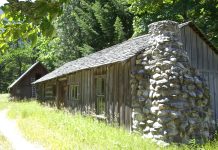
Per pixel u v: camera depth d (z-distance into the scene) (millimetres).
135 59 11570
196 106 10586
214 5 19406
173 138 9781
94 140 9344
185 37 12547
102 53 17547
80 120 13055
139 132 10750
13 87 40969
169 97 10109
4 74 72625
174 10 20578
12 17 2977
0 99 46438
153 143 9453
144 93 10859
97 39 33875
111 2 32438
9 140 10719
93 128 11047
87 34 33656
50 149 8727
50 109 21266
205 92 10984
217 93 13641
